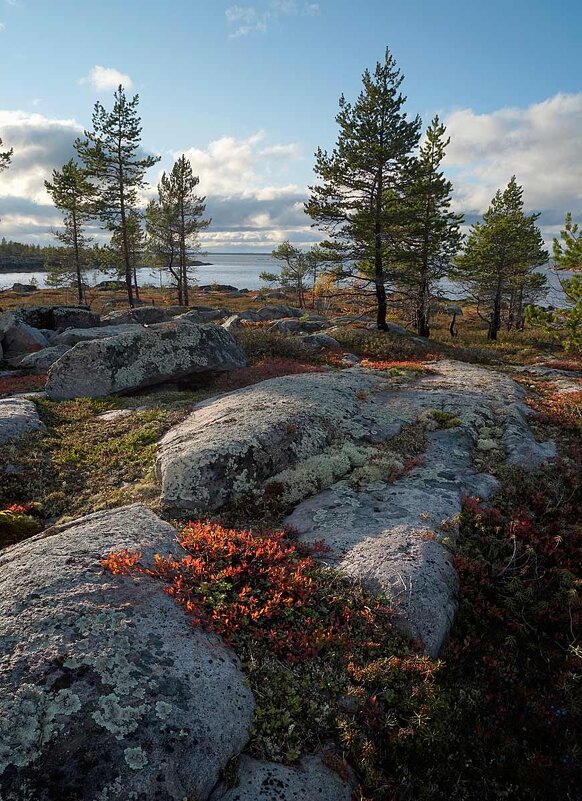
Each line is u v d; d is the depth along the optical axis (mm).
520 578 7727
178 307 52156
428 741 4992
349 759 4668
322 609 6262
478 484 10062
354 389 15617
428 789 4625
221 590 6113
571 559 8297
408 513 8641
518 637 6789
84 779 3787
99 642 4820
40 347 26781
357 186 32688
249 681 5059
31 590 5434
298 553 7609
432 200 35656
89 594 5438
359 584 6797
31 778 3727
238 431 10758
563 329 18062
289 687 5121
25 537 8719
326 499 9414
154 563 6316
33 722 4035
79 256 64062
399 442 12070
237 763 4355
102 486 10773
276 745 4602
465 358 28172
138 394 17969
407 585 6586
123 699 4336
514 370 24391
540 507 9641
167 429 13383
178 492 9367
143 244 57625
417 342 30531
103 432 13547
